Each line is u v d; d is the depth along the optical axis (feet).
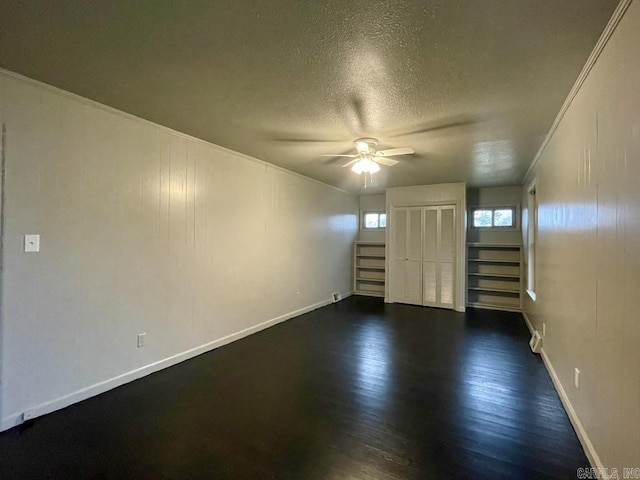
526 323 16.29
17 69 6.84
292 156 13.79
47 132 7.64
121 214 9.22
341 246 22.50
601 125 5.83
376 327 15.52
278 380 9.67
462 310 18.98
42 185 7.59
